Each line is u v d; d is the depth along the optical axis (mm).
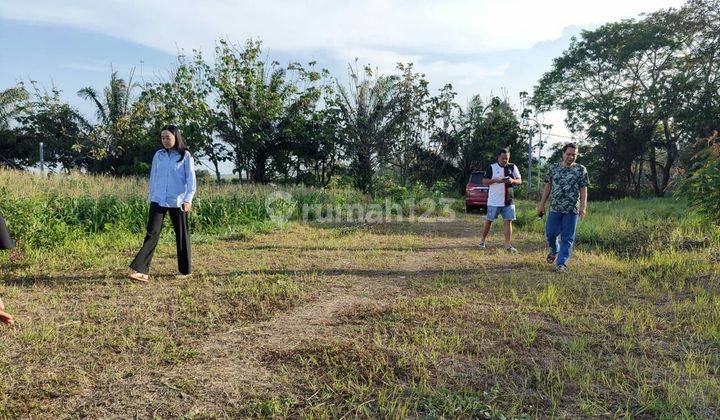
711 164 8938
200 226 10906
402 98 26078
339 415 2779
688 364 3391
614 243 9445
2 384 3094
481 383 3182
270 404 2850
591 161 31219
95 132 27000
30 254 7035
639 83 32031
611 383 3168
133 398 2973
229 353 3689
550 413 2814
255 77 25938
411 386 3105
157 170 5961
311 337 4023
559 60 33688
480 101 31062
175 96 25484
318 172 28359
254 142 25250
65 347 3756
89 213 9781
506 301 5090
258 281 5934
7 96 27984
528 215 13688
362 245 9266
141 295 5258
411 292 5562
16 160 29500
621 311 4707
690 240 8539
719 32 27625
